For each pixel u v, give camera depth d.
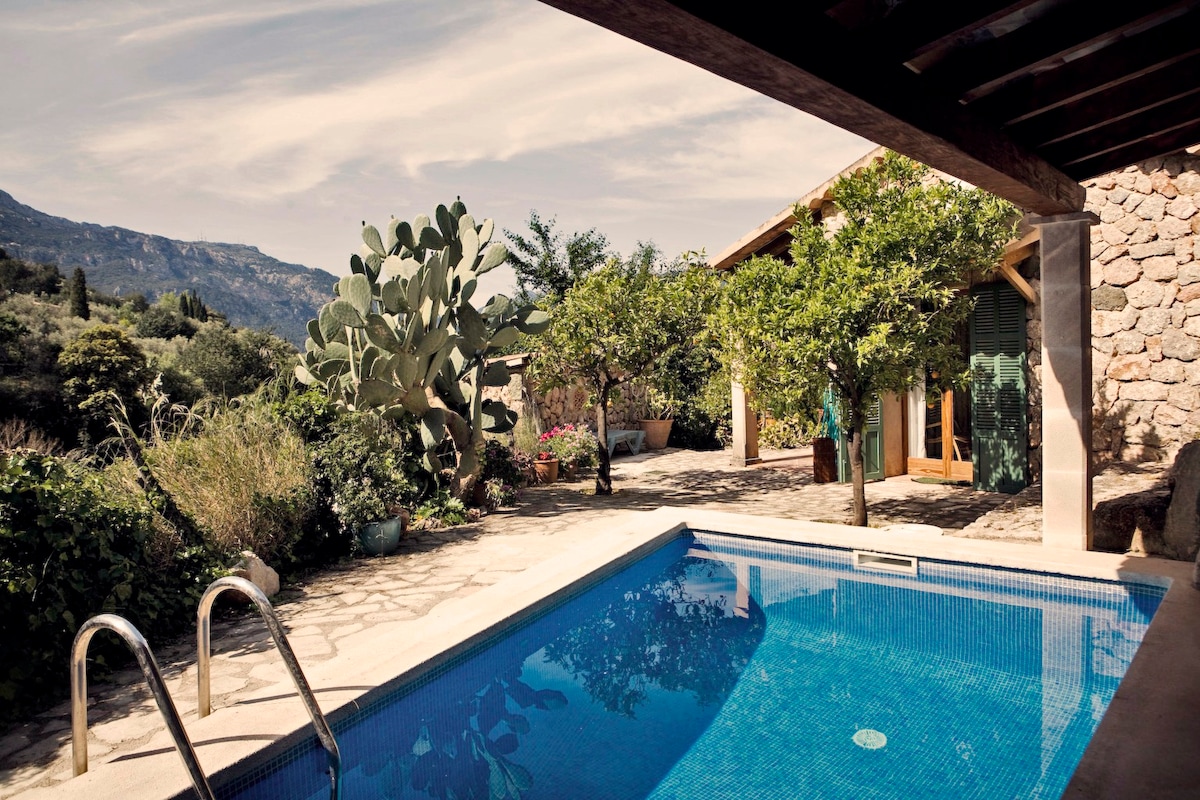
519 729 3.32
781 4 1.90
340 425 7.14
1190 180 7.10
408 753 3.10
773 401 6.55
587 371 9.39
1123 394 7.52
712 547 5.78
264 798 2.46
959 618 4.50
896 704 3.47
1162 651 2.93
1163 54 2.72
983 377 8.55
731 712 3.44
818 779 2.81
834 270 6.14
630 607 4.97
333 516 6.04
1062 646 4.04
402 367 6.94
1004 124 3.23
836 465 9.85
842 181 6.34
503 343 8.12
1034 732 3.14
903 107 2.46
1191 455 4.86
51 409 17.34
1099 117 3.29
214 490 5.31
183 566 4.64
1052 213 4.26
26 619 3.51
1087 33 2.42
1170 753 2.17
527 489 9.91
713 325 6.97
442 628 3.67
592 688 3.76
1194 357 7.13
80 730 2.30
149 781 2.24
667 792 2.75
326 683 3.02
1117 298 7.51
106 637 3.83
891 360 6.07
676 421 14.60
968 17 2.16
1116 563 4.15
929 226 5.86
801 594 5.14
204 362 20.91
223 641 4.16
